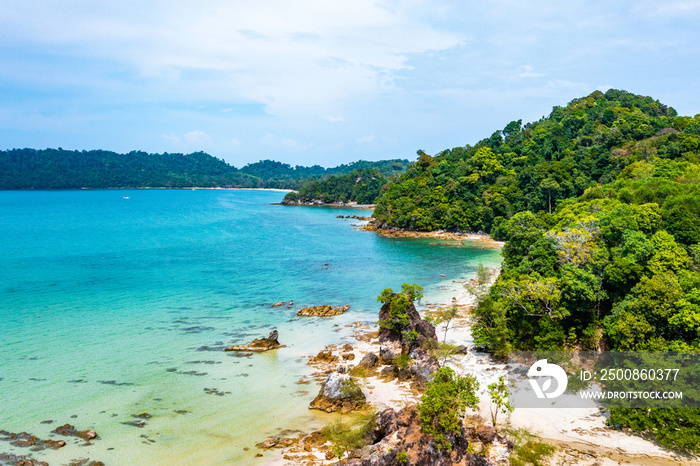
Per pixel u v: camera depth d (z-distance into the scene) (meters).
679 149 147.88
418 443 37.84
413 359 61.03
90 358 62.75
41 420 47.09
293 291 99.56
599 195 135.00
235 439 44.41
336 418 48.28
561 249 72.38
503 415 47.88
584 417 47.47
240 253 145.75
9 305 86.06
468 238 182.75
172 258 135.62
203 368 60.38
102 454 41.62
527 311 60.41
